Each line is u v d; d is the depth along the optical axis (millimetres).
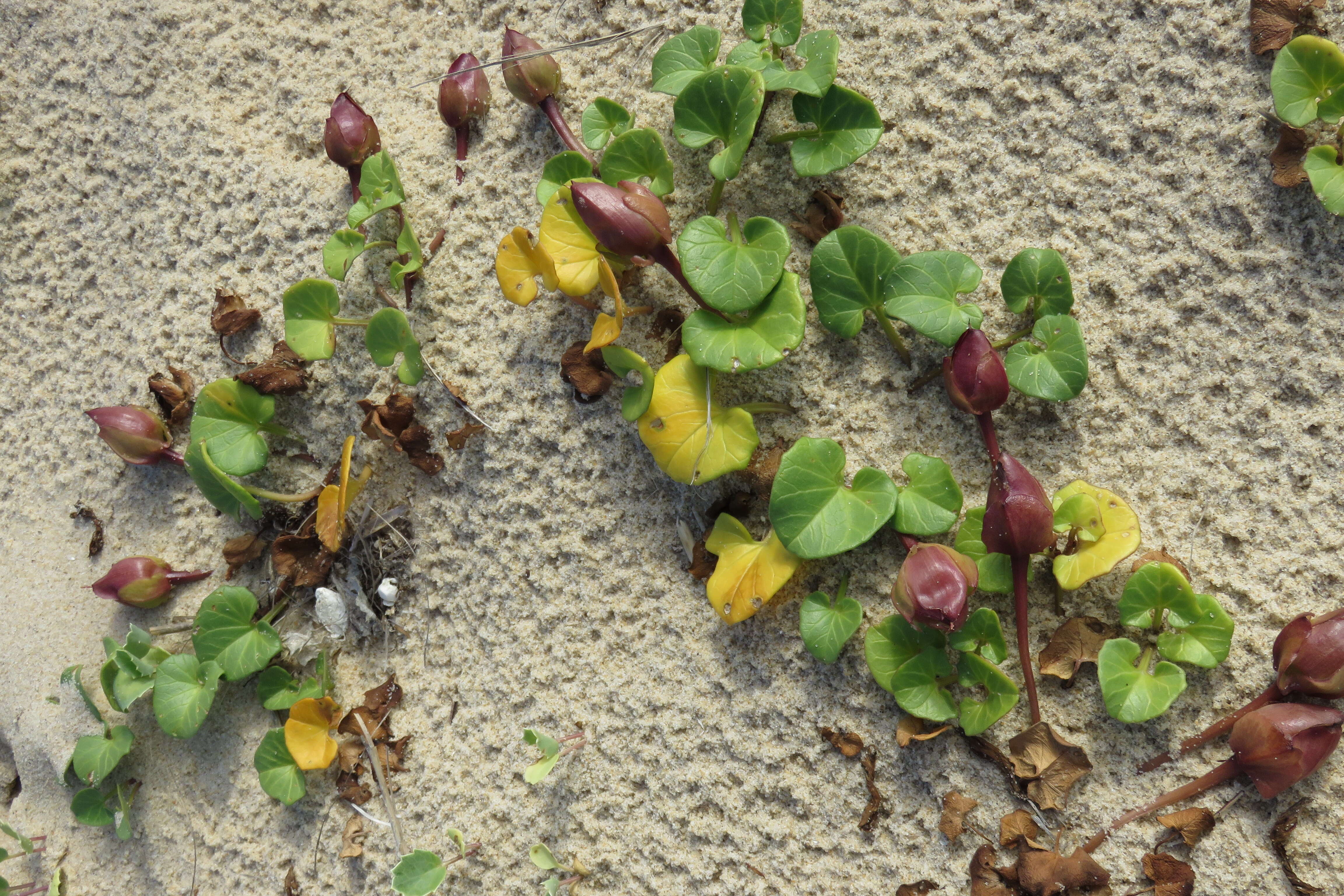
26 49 475
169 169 459
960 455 406
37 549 464
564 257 410
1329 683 379
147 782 447
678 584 417
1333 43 390
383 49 450
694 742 413
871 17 417
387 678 436
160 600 446
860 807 404
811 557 394
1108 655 388
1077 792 395
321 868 432
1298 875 385
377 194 425
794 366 413
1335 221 395
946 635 395
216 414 433
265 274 448
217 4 462
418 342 433
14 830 452
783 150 417
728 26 424
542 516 425
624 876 415
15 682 458
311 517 438
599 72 432
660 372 406
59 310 469
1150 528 399
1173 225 403
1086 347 404
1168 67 404
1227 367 399
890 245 399
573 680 422
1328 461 393
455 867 423
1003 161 410
